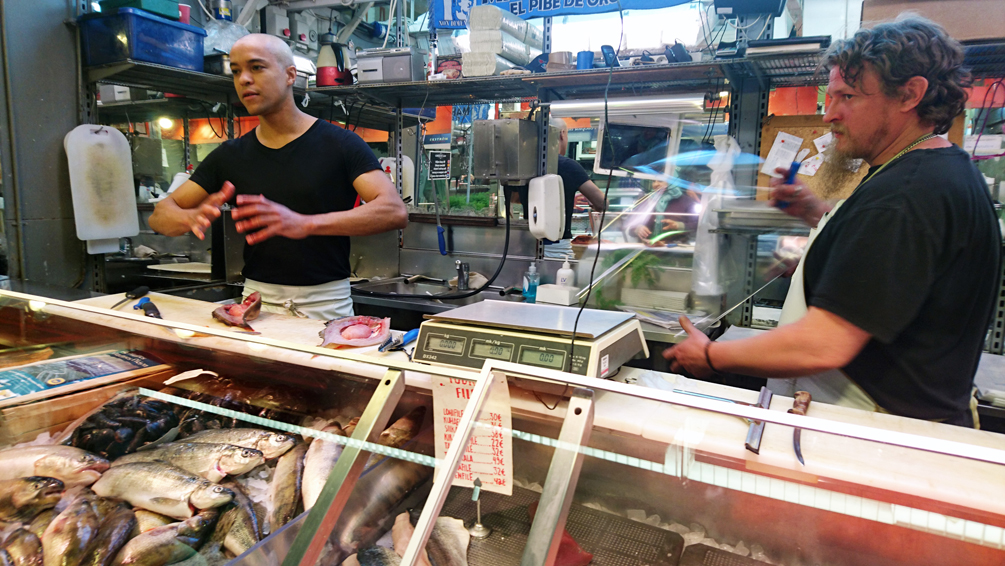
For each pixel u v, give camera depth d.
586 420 0.83
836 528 0.75
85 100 2.96
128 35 2.71
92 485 0.96
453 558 0.73
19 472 0.97
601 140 2.36
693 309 1.64
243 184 2.09
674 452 0.83
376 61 2.75
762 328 2.21
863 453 0.78
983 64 1.97
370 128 4.13
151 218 1.96
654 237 1.59
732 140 1.90
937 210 0.96
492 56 2.53
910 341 1.05
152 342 1.33
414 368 0.95
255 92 1.90
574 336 1.05
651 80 2.43
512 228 3.00
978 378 1.76
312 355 1.08
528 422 0.85
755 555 0.79
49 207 2.88
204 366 1.25
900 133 1.09
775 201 1.41
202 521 0.88
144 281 3.50
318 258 2.07
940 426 0.97
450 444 0.84
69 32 2.88
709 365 1.18
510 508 0.79
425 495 0.82
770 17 2.23
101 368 1.24
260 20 4.09
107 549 0.85
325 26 4.58
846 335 1.00
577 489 0.81
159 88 3.32
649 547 0.78
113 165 2.99
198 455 0.99
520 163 2.59
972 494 0.68
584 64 2.37
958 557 0.69
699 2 2.68
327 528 0.82
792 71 2.20
